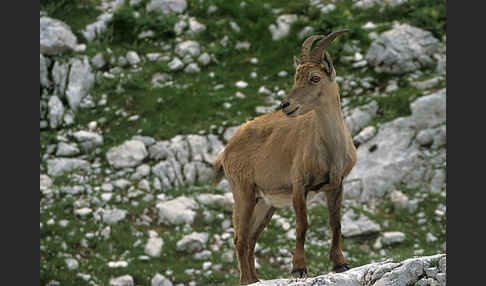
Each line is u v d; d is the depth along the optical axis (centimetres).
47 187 5125
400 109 5491
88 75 6200
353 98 5769
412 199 4972
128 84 6156
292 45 6500
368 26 6581
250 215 3111
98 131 5750
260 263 4466
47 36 6175
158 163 5394
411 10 6656
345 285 2325
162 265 4450
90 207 4922
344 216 4875
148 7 7088
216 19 6962
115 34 6738
